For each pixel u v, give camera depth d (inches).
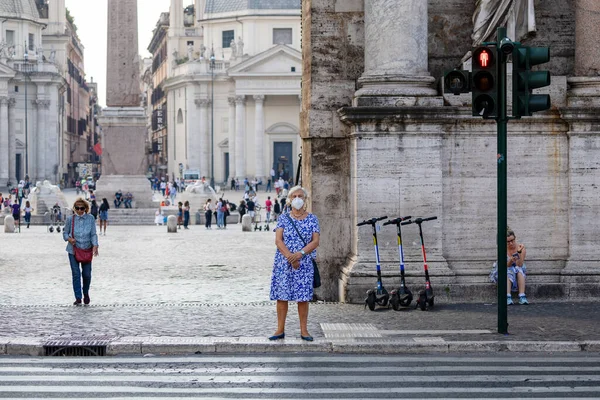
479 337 1346.0
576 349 1295.5
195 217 5954.7
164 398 1040.2
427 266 1680.6
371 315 1561.3
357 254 1717.5
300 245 1328.7
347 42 1801.2
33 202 6156.5
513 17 1760.6
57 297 1924.2
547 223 1742.1
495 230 1734.7
